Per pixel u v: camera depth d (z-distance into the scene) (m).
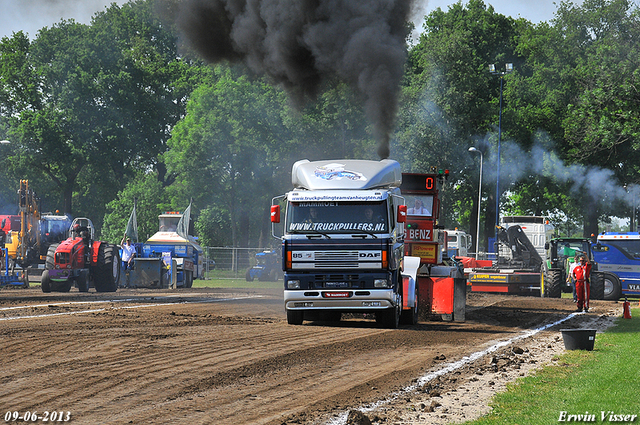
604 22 101.50
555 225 126.31
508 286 56.19
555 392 14.18
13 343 19.78
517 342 23.16
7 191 135.88
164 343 20.45
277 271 79.81
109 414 11.88
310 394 13.81
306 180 26.97
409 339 23.30
